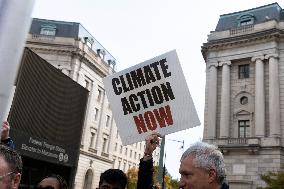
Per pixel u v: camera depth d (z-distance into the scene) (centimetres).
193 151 220
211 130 3659
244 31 3750
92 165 4597
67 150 1205
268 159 3259
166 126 419
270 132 3353
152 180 309
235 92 3719
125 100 447
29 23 85
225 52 3847
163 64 435
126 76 452
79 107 1320
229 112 3669
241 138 3438
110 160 5094
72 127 1256
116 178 325
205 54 4047
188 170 213
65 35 4850
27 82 981
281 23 3622
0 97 78
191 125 410
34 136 1020
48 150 1091
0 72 79
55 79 1149
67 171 1205
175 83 426
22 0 83
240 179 3325
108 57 5656
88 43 5106
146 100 435
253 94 3600
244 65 3759
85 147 4475
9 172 171
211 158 214
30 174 1014
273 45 3562
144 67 443
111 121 5253
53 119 1141
